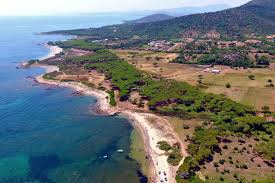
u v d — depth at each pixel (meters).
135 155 146.25
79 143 158.62
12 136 165.25
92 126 178.62
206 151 136.25
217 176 122.12
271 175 121.69
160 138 161.38
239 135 152.38
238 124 158.38
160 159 141.38
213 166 129.00
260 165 128.62
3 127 176.25
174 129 169.62
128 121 184.88
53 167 136.62
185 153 143.75
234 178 120.56
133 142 159.00
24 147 153.75
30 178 128.25
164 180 125.31
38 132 170.62
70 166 137.62
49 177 129.38
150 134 166.75
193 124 173.62
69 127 177.38
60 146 155.25
